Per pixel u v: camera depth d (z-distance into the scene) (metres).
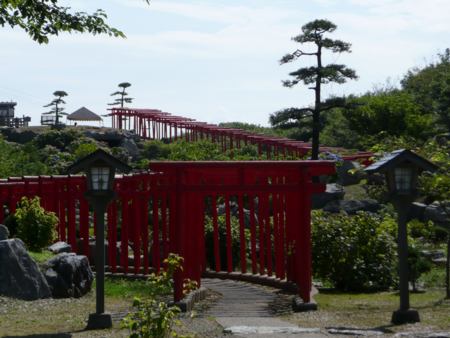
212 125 68.25
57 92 83.38
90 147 54.84
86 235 24.86
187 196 20.73
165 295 20.31
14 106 84.44
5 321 15.45
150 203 30.80
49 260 19.42
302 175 18.45
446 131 54.72
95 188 15.09
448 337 13.16
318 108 46.28
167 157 60.41
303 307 17.77
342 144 62.88
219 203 36.84
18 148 54.25
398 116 55.22
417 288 22.52
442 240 31.70
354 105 47.94
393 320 15.32
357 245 23.06
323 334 13.85
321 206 40.00
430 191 19.22
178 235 18.31
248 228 33.62
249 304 19.20
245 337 13.60
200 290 20.41
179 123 71.31
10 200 23.92
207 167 18.27
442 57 77.31
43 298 18.42
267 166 18.28
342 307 18.33
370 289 22.78
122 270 24.64
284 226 25.20
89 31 16.69
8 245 18.16
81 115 83.00
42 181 24.39
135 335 11.62
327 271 23.11
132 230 29.03
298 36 45.62
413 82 73.00
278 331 14.14
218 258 27.03
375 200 39.19
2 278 17.91
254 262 25.91
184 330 14.44
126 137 66.69
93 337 13.52
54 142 60.84
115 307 17.95
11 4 15.88
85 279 19.67
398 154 15.26
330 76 44.81
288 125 47.09
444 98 56.59
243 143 66.44
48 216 21.89
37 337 13.57
